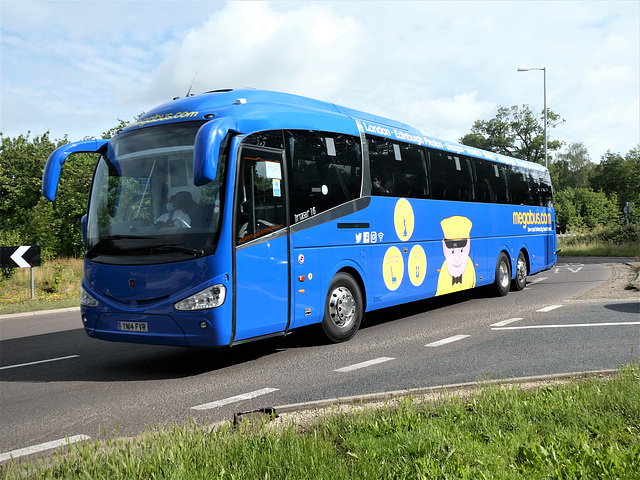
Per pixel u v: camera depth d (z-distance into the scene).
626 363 6.95
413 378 6.70
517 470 3.61
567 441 4.04
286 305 8.11
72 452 4.32
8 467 4.20
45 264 23.89
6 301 17.39
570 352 7.77
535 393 5.32
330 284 9.11
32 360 8.98
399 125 11.80
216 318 7.06
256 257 7.61
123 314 7.47
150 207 7.59
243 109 8.00
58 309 16.14
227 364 8.14
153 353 9.27
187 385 6.98
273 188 8.02
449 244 12.77
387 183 10.66
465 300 14.73
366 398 5.60
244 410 5.75
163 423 5.41
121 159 8.03
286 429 4.45
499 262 15.23
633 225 47.00
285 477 3.59
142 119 8.32
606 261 31.92
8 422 5.70
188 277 7.14
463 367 7.18
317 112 9.31
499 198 15.48
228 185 7.31
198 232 7.21
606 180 96.06
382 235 10.40
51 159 7.92
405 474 3.56
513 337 9.11
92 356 9.16
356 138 9.97
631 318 10.38
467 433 4.30
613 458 3.67
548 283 18.70
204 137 6.62
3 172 42.78
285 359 8.27
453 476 3.51
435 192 12.30
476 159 14.43
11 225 41.72
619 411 4.68
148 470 3.78
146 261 7.38
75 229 31.42
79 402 6.38
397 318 12.03
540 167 18.88
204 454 3.97
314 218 8.72
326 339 9.40
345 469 3.67
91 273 7.82
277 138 8.20
